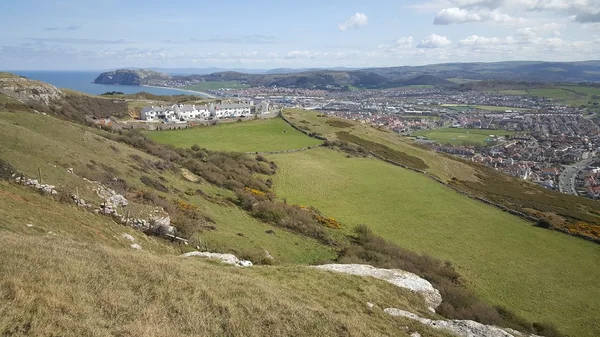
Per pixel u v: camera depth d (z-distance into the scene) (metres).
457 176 121.75
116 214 38.19
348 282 29.28
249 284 22.98
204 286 20.56
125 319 15.71
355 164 104.38
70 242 23.92
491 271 56.03
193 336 15.70
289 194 78.00
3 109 59.78
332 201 77.56
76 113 110.25
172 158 76.06
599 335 41.62
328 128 143.75
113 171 50.06
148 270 21.19
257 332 17.45
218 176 73.31
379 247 54.84
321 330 18.92
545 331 38.94
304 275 29.09
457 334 23.89
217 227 47.62
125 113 143.38
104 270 19.75
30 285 15.62
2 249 18.59
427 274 46.91
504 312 41.81
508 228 74.69
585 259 63.94
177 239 39.56
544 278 55.66
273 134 127.56
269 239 50.00
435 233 68.25
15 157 38.22
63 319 14.09
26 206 30.27
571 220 91.81
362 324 21.09
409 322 24.00
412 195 86.31
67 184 38.56
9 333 12.59
